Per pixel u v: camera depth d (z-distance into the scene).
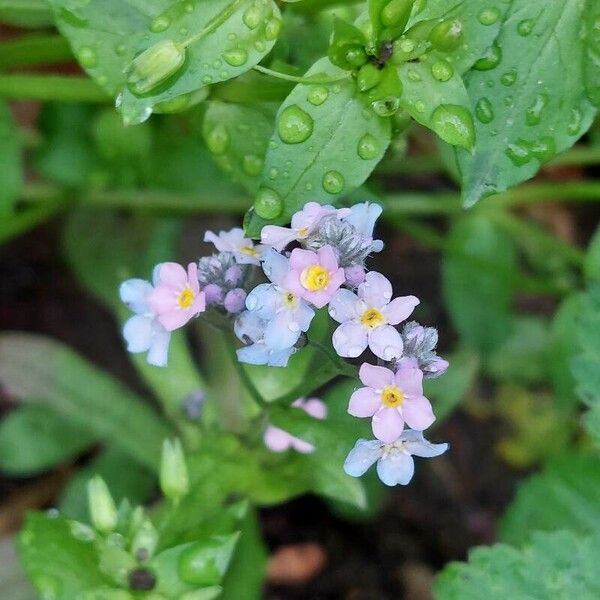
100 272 0.19
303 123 0.12
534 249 0.20
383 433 0.11
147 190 0.19
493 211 0.19
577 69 0.13
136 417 0.17
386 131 0.12
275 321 0.11
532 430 0.19
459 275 0.19
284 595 0.18
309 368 0.14
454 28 0.12
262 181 0.12
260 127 0.14
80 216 0.19
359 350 0.11
